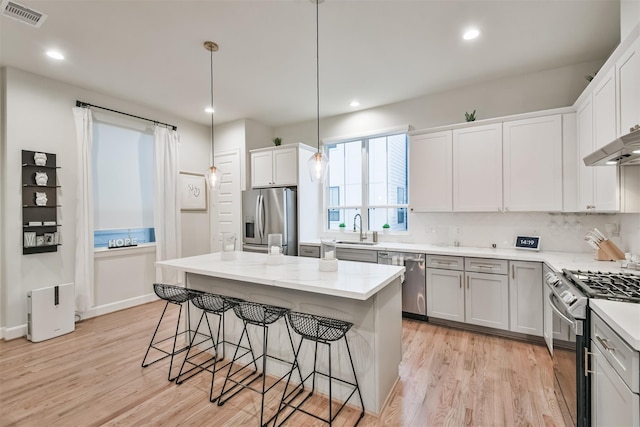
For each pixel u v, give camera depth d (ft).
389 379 7.19
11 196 10.49
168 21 8.19
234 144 16.99
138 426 6.23
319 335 6.31
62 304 10.88
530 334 9.62
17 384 7.72
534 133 10.30
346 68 10.93
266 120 17.01
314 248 14.47
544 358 8.75
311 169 8.86
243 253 11.10
